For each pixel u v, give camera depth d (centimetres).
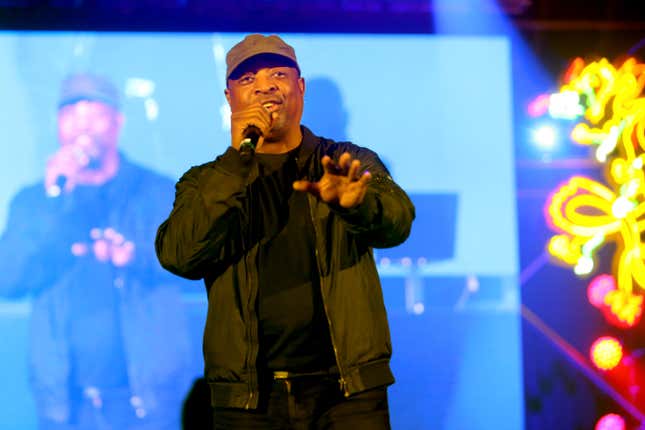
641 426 784
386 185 347
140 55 775
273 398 341
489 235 786
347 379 335
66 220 755
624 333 793
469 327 779
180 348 753
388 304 775
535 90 812
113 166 764
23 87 761
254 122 338
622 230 803
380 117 786
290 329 339
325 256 343
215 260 348
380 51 791
